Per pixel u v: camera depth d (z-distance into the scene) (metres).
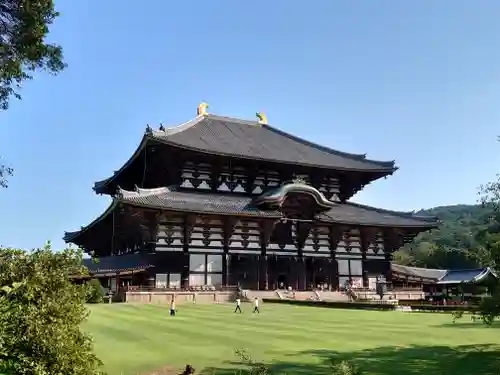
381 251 65.62
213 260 55.53
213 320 32.72
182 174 58.91
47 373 10.89
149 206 50.19
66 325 11.59
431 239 114.50
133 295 48.12
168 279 52.81
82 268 12.52
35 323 11.02
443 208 190.75
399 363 18.53
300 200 59.41
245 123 75.56
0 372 10.61
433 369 17.59
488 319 19.80
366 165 68.44
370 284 63.78
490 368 17.77
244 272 57.09
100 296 46.19
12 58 15.91
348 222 60.81
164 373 16.77
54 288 11.77
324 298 56.62
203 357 19.30
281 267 60.00
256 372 13.94
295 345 22.41
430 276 76.19
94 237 74.56
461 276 74.50
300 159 65.50
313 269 61.50
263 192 61.78
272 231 59.06
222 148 60.50
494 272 19.30
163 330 27.23
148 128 54.69
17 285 10.58
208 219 55.75
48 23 16.64
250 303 49.47
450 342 23.86
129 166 64.56
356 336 25.58
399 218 66.31
